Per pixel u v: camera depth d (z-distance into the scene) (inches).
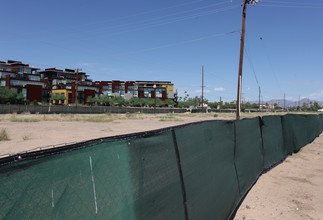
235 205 217.5
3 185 55.6
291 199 238.5
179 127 136.8
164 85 6697.8
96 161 80.8
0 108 1534.2
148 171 106.3
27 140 485.7
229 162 214.7
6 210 56.0
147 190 104.0
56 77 4239.7
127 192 92.8
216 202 174.9
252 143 295.6
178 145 133.3
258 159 319.0
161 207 112.3
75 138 527.2
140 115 1988.2
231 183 211.9
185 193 133.3
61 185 68.5
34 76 3528.5
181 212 127.8
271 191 261.7
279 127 428.8
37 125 858.8
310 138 701.9
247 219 194.5
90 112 2106.3
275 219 194.1
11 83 2955.2
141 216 99.2
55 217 66.5
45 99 3447.3
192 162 145.8
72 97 3732.8
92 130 729.6
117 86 5502.0
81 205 74.0
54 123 981.8
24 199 59.5
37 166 62.8
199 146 157.9
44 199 63.9
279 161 416.5
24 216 59.4
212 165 175.0
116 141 90.0
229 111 3880.4
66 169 70.2
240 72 782.5
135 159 99.2
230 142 221.5
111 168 86.4
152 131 111.7
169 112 3029.0
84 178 75.7
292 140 504.1
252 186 278.4
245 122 274.2
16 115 1386.6
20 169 58.9
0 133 521.0
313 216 200.5
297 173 337.7
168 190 118.6
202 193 153.8
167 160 121.5
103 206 81.6
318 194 253.6
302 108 6678.2
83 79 4571.9
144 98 5251.0
